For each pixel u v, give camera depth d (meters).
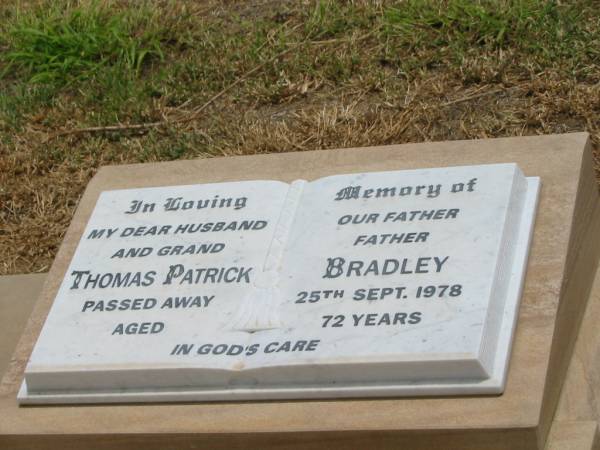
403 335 1.02
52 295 1.23
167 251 1.18
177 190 1.24
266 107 1.92
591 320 1.18
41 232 1.77
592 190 1.24
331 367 1.03
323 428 1.02
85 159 1.89
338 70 1.93
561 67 1.80
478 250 1.06
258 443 1.04
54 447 1.11
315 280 1.09
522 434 0.97
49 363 1.11
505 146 1.23
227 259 1.15
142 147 1.87
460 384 1.00
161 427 1.07
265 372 1.05
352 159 1.28
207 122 1.91
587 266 1.21
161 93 1.99
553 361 1.04
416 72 1.88
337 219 1.14
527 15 1.89
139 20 2.18
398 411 1.01
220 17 2.19
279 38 2.05
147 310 1.13
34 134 1.95
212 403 1.08
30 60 2.15
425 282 1.05
